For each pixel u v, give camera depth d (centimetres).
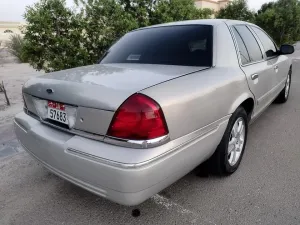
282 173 278
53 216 227
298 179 266
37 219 224
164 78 200
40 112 225
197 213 223
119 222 217
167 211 227
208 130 217
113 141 172
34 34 527
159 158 171
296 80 771
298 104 527
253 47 328
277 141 358
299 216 216
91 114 179
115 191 171
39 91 219
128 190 166
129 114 167
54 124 210
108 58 294
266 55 364
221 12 1517
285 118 447
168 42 273
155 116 170
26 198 252
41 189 266
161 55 263
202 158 220
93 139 181
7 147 361
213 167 260
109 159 167
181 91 191
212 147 229
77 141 186
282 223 209
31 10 521
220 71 242
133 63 264
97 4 579
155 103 172
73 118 193
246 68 284
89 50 591
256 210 224
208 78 223
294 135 376
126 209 231
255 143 353
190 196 244
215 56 251
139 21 688
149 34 300
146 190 171
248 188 254
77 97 186
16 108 546
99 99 176
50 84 210
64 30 557
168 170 180
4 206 242
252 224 209
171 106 179
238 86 255
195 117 199
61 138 198
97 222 218
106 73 221
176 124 182
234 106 250
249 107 307
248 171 283
